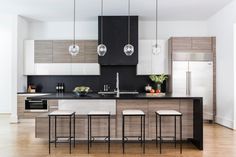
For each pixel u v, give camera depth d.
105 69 7.42
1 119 7.44
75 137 4.54
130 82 7.40
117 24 6.77
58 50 7.20
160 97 4.28
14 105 6.85
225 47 6.23
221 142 4.67
